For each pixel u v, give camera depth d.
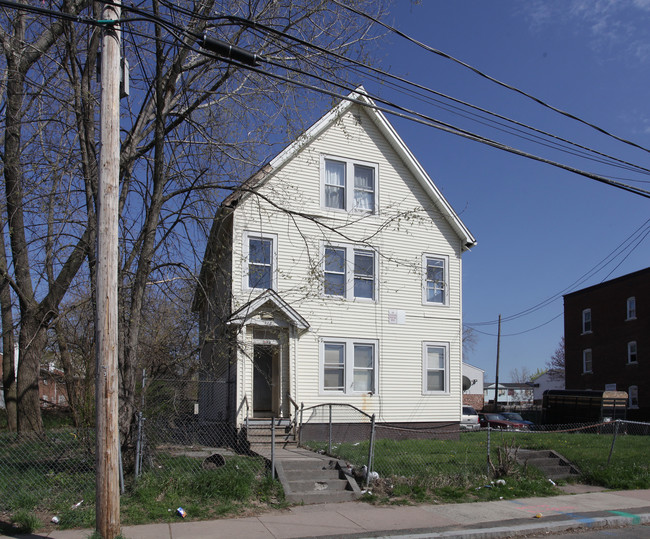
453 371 20.28
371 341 19.12
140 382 14.02
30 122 12.52
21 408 15.66
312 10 12.91
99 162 8.01
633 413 35.62
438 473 12.20
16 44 12.85
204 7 12.17
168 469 11.09
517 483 12.23
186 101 13.16
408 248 20.06
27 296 15.83
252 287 17.39
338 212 19.09
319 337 18.30
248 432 15.94
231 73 12.97
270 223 17.97
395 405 19.19
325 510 10.05
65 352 17.98
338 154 19.41
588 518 10.04
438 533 8.83
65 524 8.64
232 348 14.13
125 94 9.34
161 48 11.55
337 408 18.31
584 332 41.59
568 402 32.22
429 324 20.09
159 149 12.02
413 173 20.48
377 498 10.85
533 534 9.35
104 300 7.72
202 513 9.41
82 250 12.99
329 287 18.45
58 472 11.03
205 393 20.56
